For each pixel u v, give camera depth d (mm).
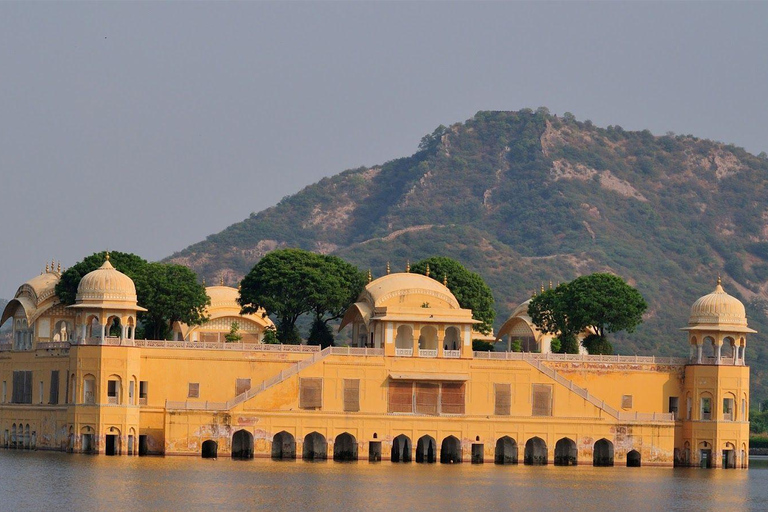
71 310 188375
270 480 146750
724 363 188250
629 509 134750
